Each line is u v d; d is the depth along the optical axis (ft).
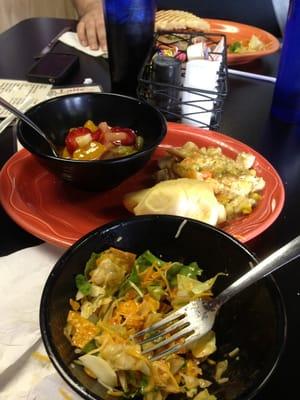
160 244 1.60
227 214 1.96
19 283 1.60
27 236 1.87
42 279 1.63
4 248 1.81
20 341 1.37
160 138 2.03
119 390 1.20
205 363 1.32
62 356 1.17
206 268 1.57
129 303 1.43
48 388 1.26
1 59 3.52
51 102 2.23
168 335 1.33
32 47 3.75
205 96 2.58
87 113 2.33
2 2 6.10
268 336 1.22
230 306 1.43
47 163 1.88
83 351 1.28
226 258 1.50
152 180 2.26
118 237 1.54
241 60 3.48
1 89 3.00
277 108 2.85
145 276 1.50
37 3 6.57
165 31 3.25
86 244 1.46
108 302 1.42
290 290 1.62
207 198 1.85
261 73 3.48
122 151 2.12
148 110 2.25
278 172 2.36
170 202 1.83
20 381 1.30
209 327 1.36
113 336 1.31
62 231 1.84
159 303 1.45
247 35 4.04
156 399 1.20
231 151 2.44
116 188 2.18
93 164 1.84
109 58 3.07
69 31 4.06
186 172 2.14
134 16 2.84
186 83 2.62
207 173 2.14
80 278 1.46
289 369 1.36
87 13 4.19
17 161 2.19
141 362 1.23
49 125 2.23
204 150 2.35
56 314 1.29
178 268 1.54
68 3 6.98
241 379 1.20
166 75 2.59
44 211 1.99
